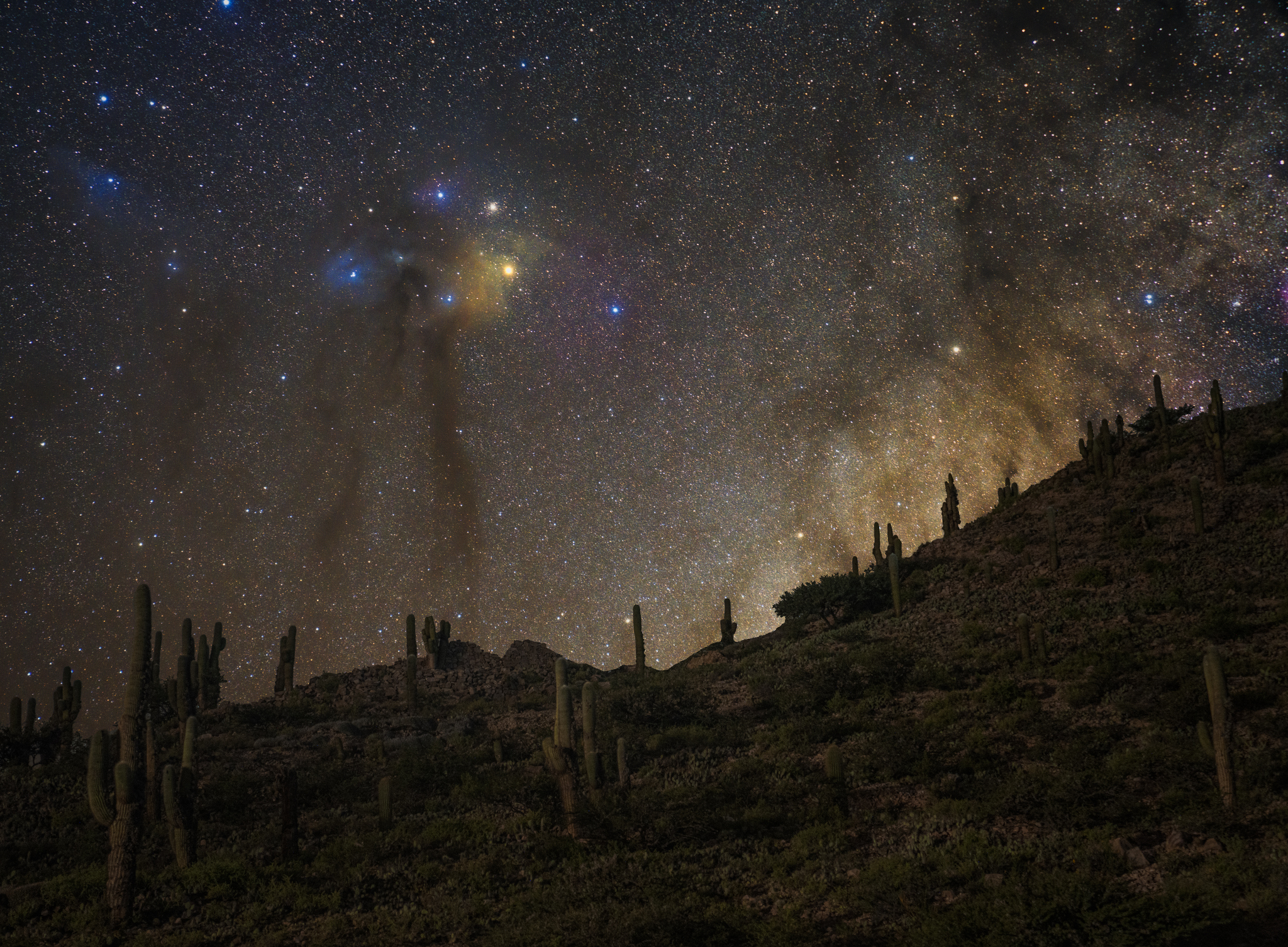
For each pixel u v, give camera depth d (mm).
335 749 30672
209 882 17156
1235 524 34219
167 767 18734
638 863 16156
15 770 29812
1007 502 47469
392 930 14195
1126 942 9797
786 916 12727
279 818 23422
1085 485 44594
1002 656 28344
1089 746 18828
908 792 18281
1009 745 20672
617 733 28781
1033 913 10594
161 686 41531
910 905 12188
